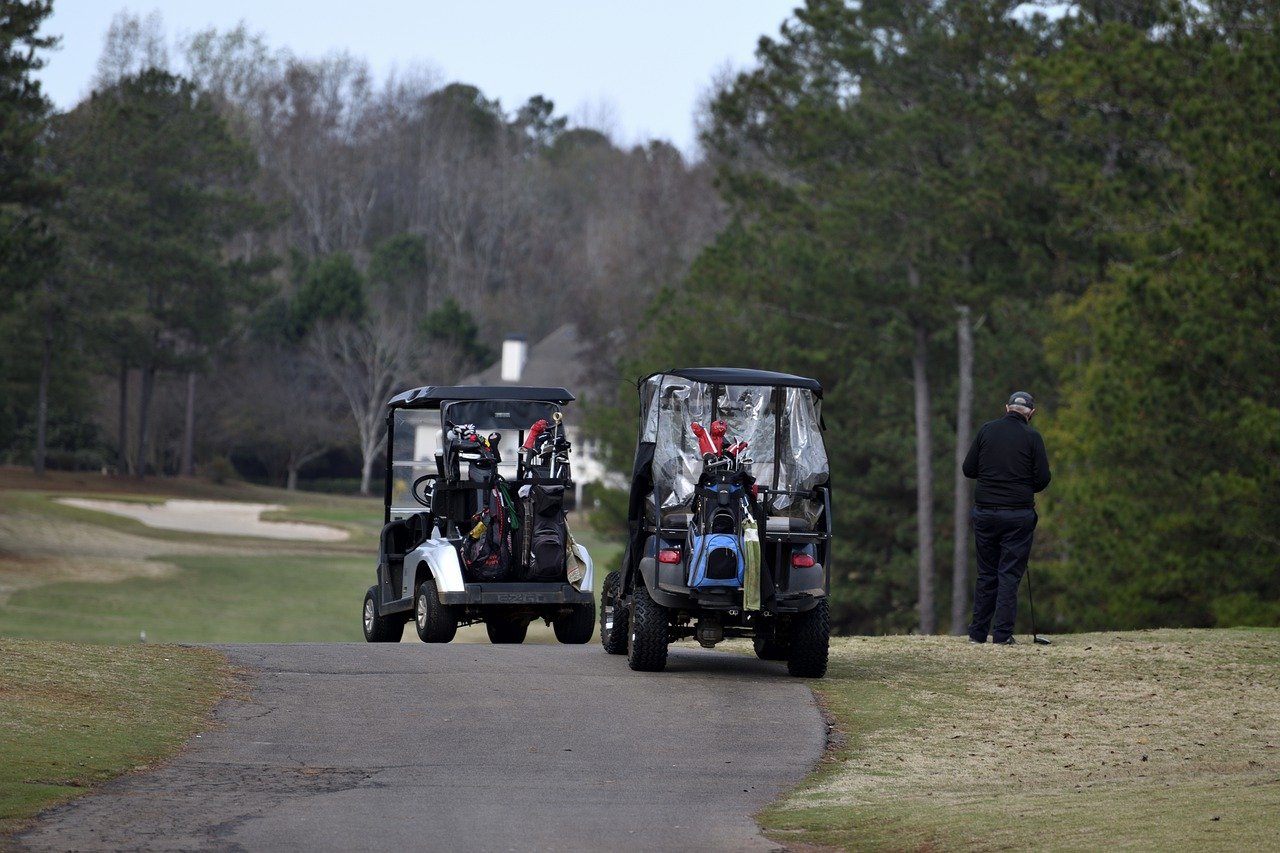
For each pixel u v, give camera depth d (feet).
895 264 459.32
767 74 483.51
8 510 613.93
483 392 186.80
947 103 419.95
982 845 77.82
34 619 406.82
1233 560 265.95
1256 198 264.11
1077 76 320.70
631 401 505.66
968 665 151.53
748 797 95.25
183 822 82.69
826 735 116.47
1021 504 163.94
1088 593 285.43
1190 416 268.41
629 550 151.64
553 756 107.24
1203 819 80.33
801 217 476.13
